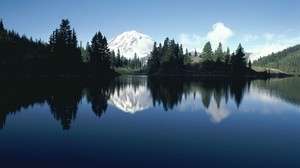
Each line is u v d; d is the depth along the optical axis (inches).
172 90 2304.4
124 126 951.0
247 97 1859.0
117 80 3575.3
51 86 2201.0
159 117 1123.9
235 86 2829.7
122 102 1524.4
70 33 3764.8
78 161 609.9
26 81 2593.5
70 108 1284.4
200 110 1309.1
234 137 832.9
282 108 1406.3
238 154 676.7
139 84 2933.1
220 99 1732.3
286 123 1045.2
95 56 4372.5
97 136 815.1
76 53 3909.9
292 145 759.7
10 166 577.9
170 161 617.9
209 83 3240.7
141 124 986.7
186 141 778.8
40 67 3469.5
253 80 4252.0
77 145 724.0
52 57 3708.2
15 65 3373.5
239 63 5521.7
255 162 623.2
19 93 1716.3
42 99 1512.1
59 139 777.6
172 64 5876.0
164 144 746.2
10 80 2650.1
